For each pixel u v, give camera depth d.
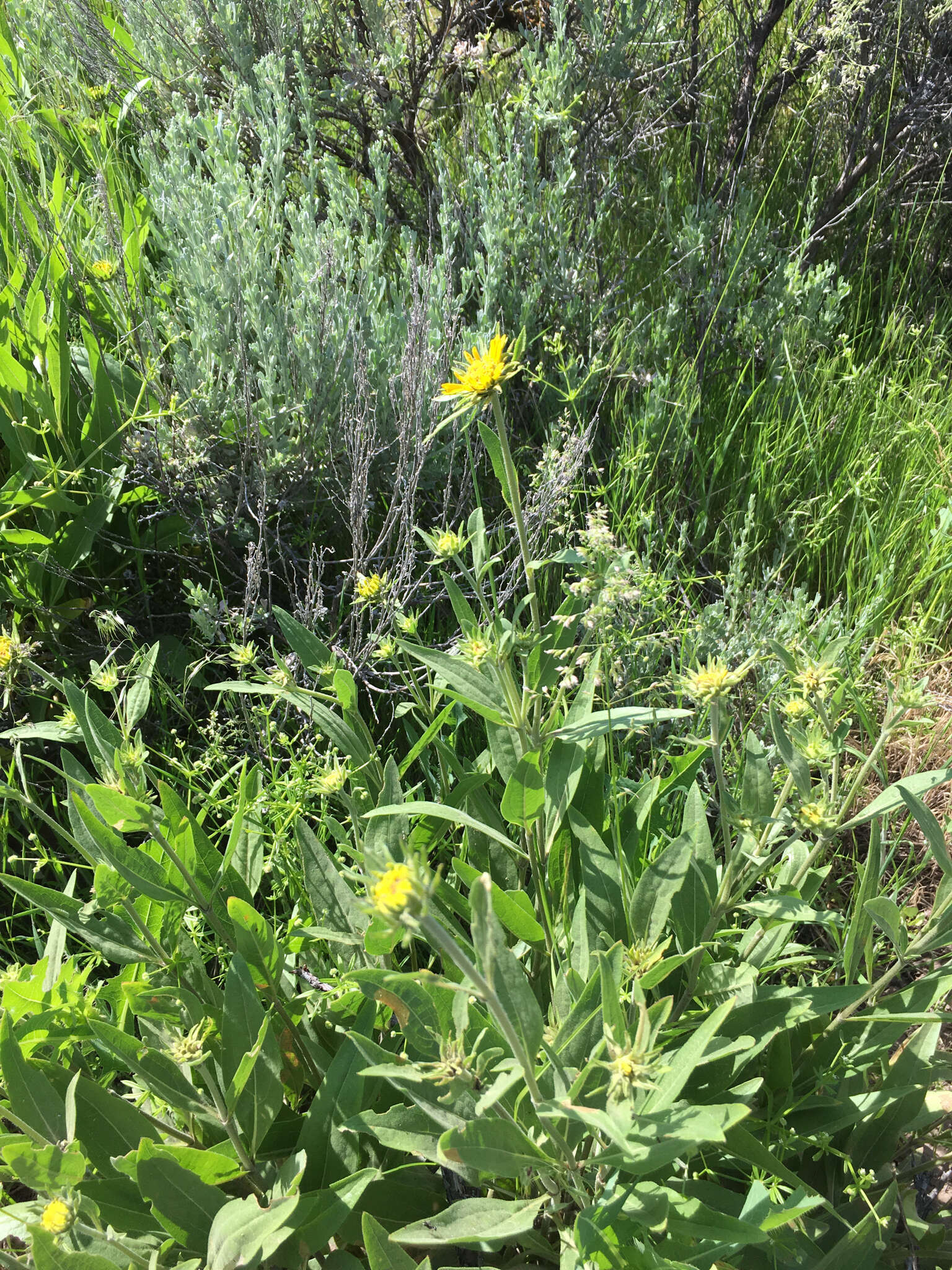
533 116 3.69
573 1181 1.42
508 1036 1.12
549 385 3.20
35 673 2.63
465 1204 1.41
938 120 4.75
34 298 2.90
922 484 3.51
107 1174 1.59
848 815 2.67
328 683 2.17
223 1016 1.60
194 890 1.66
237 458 3.06
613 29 4.06
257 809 2.16
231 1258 1.34
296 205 3.91
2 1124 1.72
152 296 3.36
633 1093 1.17
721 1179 1.75
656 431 3.32
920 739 2.82
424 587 2.99
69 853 2.46
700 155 4.46
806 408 3.75
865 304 4.63
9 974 1.75
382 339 3.18
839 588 3.35
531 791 1.70
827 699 1.74
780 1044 1.69
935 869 2.61
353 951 1.84
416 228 4.14
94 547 2.97
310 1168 1.60
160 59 4.32
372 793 2.02
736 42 4.75
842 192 4.70
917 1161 1.90
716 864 1.74
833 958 1.79
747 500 3.43
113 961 1.69
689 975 1.69
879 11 4.44
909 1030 1.96
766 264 4.17
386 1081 1.72
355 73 4.18
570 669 1.80
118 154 3.98
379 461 3.17
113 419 2.93
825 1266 1.54
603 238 4.26
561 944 1.88
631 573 2.12
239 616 2.68
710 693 1.52
